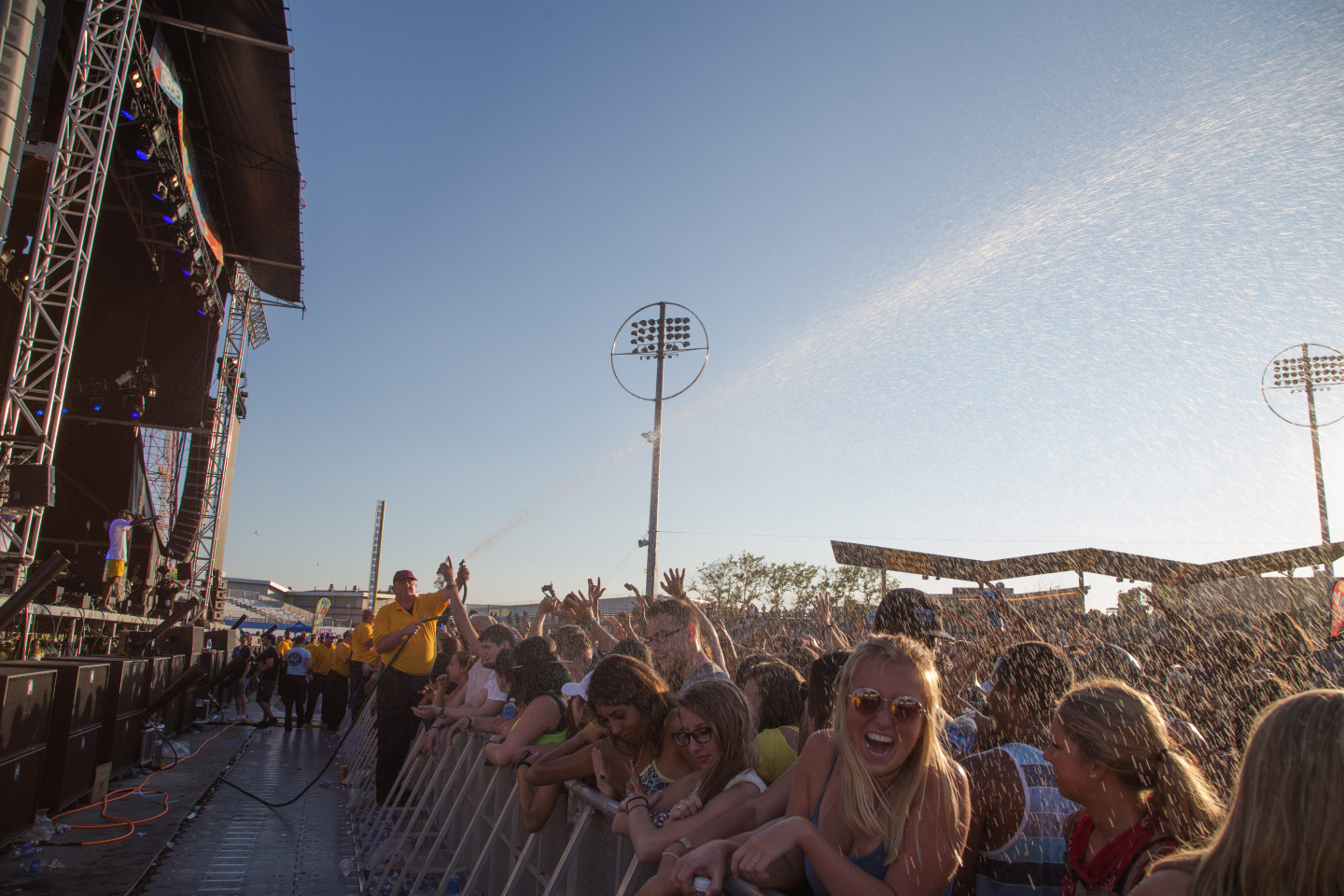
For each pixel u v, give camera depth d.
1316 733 1.21
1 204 9.56
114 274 18.55
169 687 9.02
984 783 2.22
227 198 18.19
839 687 2.04
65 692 6.03
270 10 13.09
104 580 13.89
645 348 15.60
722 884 1.96
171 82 14.12
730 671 4.98
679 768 2.83
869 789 1.93
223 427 23.16
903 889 1.84
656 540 14.35
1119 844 1.85
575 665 4.94
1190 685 3.71
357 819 6.98
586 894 2.94
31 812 5.54
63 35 12.76
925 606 3.24
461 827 5.12
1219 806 1.82
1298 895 1.18
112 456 19.41
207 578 22.69
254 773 9.16
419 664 7.02
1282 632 3.79
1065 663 2.48
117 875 4.96
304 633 20.42
